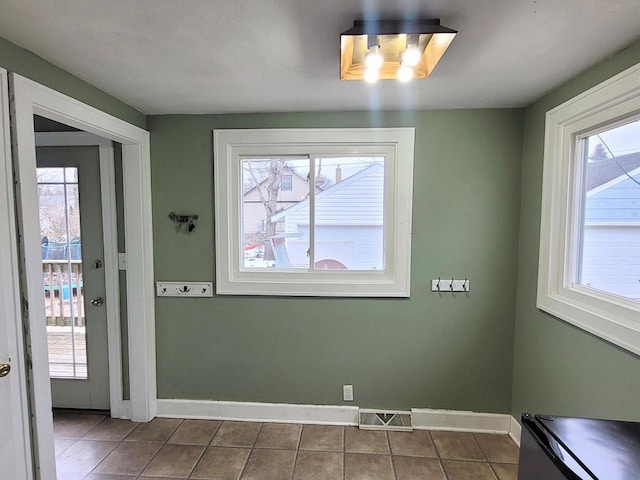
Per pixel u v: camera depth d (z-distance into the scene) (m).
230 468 1.96
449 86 1.83
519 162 2.20
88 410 2.53
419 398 2.36
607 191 1.60
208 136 2.33
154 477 1.90
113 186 2.36
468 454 2.08
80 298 2.45
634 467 0.89
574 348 1.70
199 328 2.44
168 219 2.39
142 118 2.30
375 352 2.36
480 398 2.32
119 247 2.40
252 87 1.86
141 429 2.33
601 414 1.53
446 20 1.21
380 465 1.98
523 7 1.13
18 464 1.40
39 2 1.11
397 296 2.31
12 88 1.36
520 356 2.21
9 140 1.35
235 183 2.38
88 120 1.80
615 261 1.55
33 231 1.43
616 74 1.45
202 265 2.40
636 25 1.23
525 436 1.10
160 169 2.37
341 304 2.35
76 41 1.37
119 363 2.43
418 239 2.28
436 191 2.25
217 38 1.35
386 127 2.24
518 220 2.22
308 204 2.38
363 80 1.66
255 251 2.44
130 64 1.58
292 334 2.39
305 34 1.31
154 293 2.44
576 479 0.85
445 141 2.23
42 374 1.48
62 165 2.38
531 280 2.08
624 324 1.39
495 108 2.18
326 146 2.30
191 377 2.47
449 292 2.29
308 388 2.41
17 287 1.38
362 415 2.36
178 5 1.12
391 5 1.12
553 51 1.44
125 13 1.17
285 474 1.92
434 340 2.32
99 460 2.03
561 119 1.79
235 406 2.44
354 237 2.38
